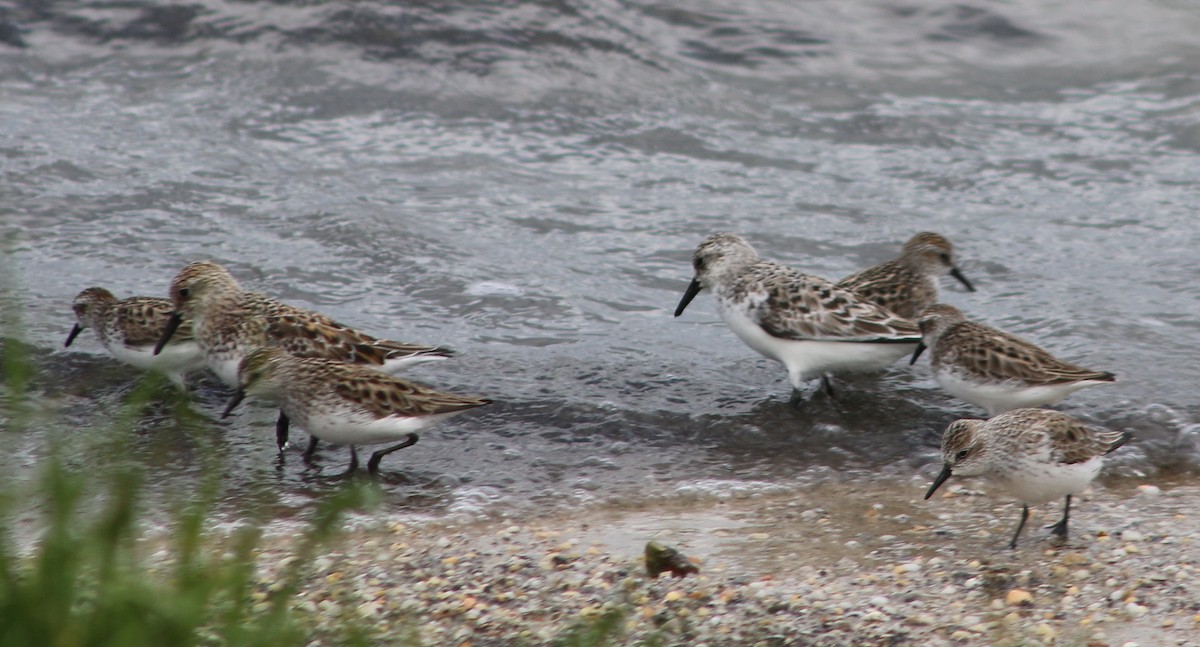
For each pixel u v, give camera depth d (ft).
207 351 43.68
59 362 45.93
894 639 29.04
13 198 59.36
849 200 63.21
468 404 39.11
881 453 41.16
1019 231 59.98
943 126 71.15
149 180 62.03
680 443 41.98
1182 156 67.92
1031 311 51.88
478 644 28.71
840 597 31.24
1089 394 44.09
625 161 66.74
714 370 47.06
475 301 52.42
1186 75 76.74
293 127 68.23
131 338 44.04
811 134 70.28
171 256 55.36
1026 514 34.68
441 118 69.82
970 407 44.37
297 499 37.55
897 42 79.97
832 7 82.43
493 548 34.40
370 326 49.93
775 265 46.78
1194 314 51.13
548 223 60.03
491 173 64.75
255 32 74.69
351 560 33.14
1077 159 67.67
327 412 38.14
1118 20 82.64
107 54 73.61
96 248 55.77
